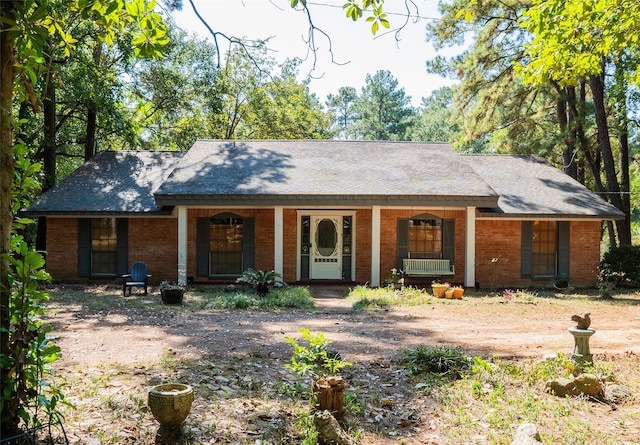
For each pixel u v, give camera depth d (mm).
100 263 20312
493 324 12766
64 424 5613
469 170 20859
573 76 10484
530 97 29406
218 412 6211
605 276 20172
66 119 27734
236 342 10211
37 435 5188
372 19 5480
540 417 6516
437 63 27531
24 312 4465
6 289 4395
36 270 4590
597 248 20688
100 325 11922
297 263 20359
